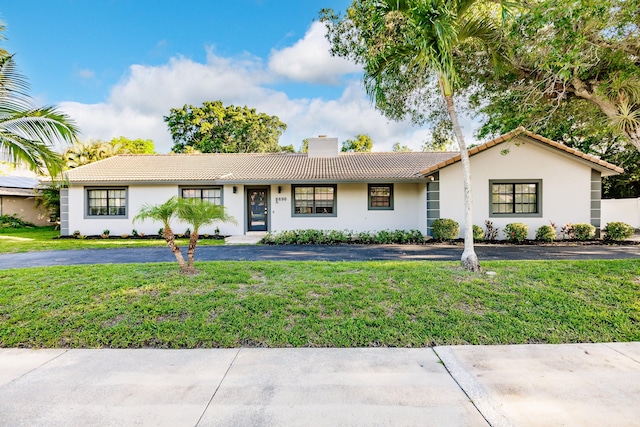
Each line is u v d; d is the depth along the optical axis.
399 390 2.58
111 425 2.15
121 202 13.67
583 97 6.64
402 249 10.03
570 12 4.72
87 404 2.40
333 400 2.44
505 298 4.60
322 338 3.59
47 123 5.84
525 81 7.41
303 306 4.38
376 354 3.26
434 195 11.91
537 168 11.57
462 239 11.68
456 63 7.69
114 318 4.02
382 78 6.62
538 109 7.66
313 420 2.20
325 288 5.05
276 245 11.03
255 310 4.24
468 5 5.67
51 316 4.06
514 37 5.82
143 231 13.62
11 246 10.73
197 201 6.03
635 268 5.94
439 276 5.59
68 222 13.52
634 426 2.12
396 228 13.65
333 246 10.76
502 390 2.57
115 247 10.66
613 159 16.28
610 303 4.41
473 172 11.71
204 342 3.53
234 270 6.13
